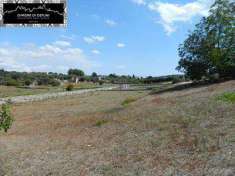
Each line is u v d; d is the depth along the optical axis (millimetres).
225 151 16781
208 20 61438
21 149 24188
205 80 63750
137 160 18156
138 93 75125
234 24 60719
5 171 18906
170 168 16172
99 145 22766
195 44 62625
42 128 34250
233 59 60750
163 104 35438
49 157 21141
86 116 38406
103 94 82750
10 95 96812
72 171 17797
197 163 16125
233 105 27172
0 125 17875
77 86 147625
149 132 23812
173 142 20266
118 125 28578
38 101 75438
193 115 26391
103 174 16781
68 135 28188
